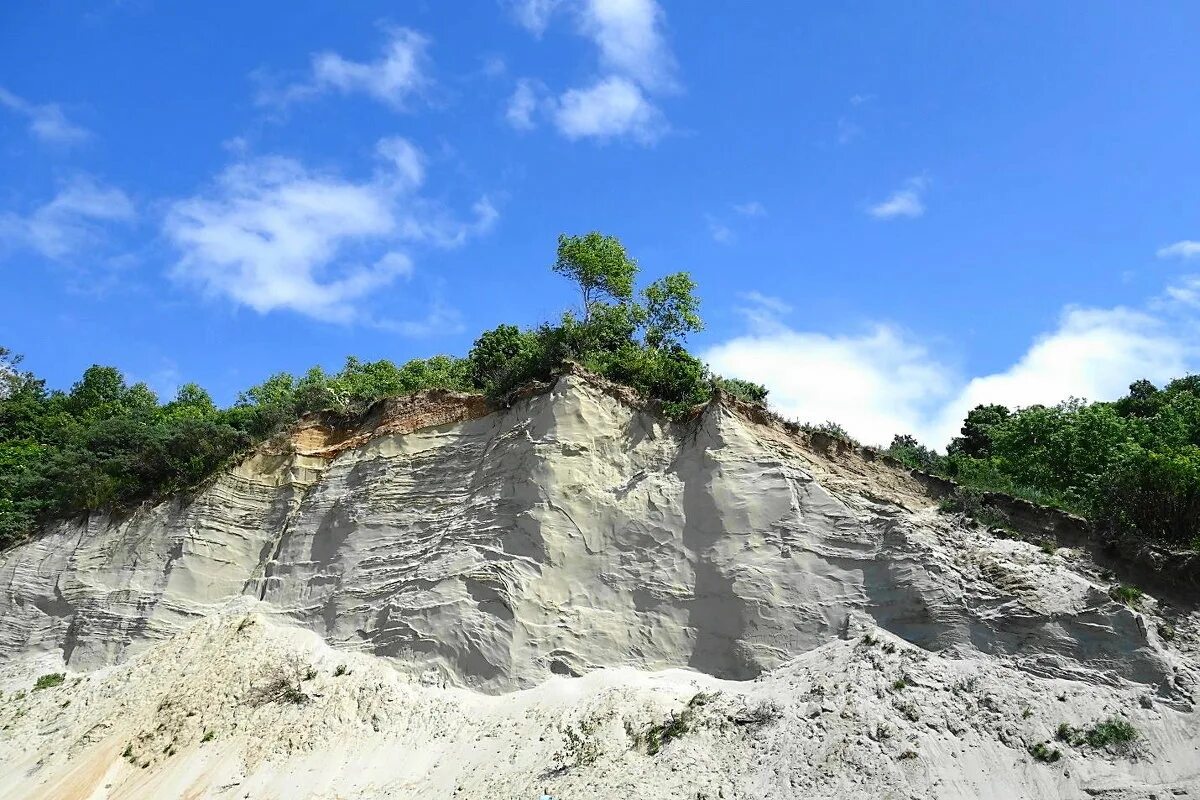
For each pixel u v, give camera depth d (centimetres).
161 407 5253
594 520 2698
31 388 5297
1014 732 1972
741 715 2128
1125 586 2270
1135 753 1902
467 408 3108
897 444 3266
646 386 2994
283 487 3219
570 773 2084
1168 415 3266
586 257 3600
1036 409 3453
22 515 3506
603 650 2478
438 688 2494
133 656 2934
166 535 3209
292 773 2320
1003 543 2414
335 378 4453
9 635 3181
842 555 2439
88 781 2444
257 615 2870
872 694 2075
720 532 2561
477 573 2636
